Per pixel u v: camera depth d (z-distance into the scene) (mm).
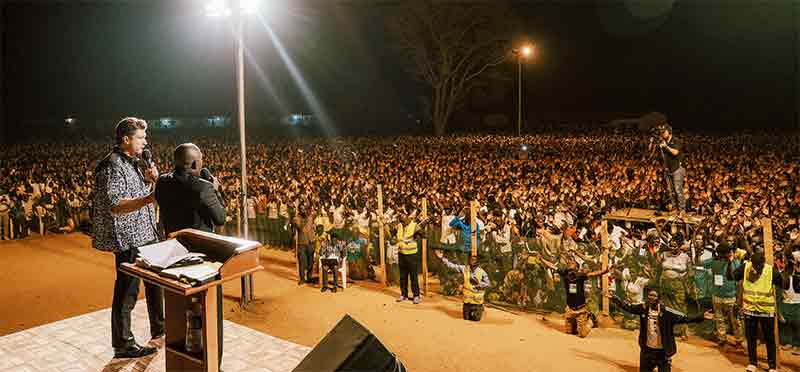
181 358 4480
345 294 12820
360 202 16672
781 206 15242
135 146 5504
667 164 14469
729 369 8828
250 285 12031
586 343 9859
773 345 8539
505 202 17047
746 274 8664
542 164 27406
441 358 9273
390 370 3422
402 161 30016
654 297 8266
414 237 12109
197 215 5160
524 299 11727
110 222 5395
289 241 17469
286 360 6055
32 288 13023
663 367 8203
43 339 6305
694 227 13602
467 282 11047
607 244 10859
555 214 15219
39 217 18781
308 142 46438
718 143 40062
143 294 11633
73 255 16078
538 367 8898
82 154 37031
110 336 6395
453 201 16500
